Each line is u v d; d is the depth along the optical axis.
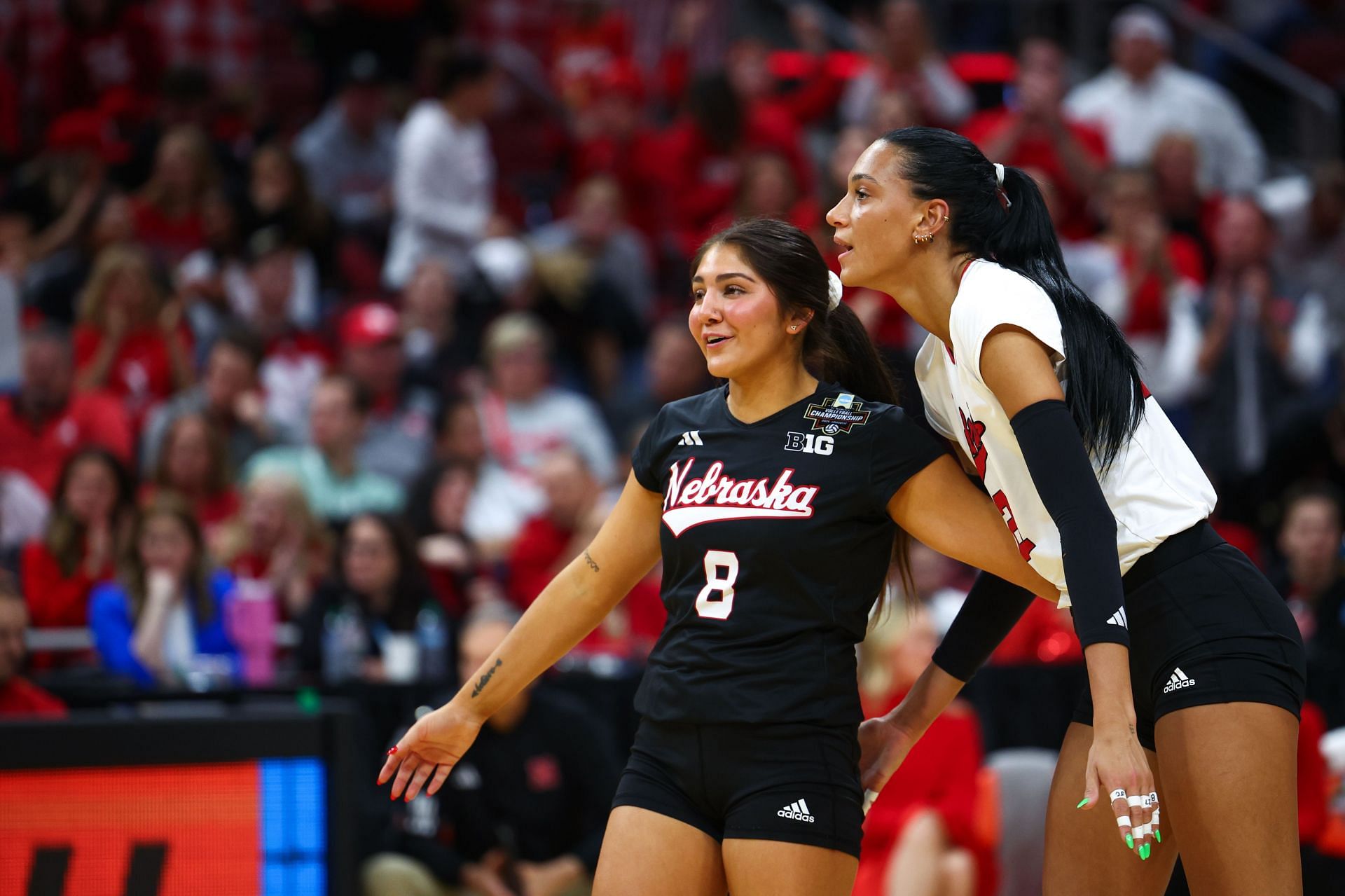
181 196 22.77
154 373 19.48
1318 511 15.58
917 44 26.09
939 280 7.02
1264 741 6.43
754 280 7.04
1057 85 24.11
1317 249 23.34
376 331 19.98
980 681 13.98
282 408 20.30
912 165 6.97
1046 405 6.44
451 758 7.61
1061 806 7.14
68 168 22.89
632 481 7.46
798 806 6.70
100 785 9.88
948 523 6.95
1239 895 6.37
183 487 16.98
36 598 14.89
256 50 28.89
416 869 12.30
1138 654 6.75
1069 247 22.44
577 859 12.45
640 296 23.50
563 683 13.17
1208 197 23.94
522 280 22.27
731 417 7.23
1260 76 29.81
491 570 16.78
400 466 18.95
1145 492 6.75
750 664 6.80
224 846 10.04
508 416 20.06
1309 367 20.92
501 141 28.72
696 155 24.91
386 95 25.70
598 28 29.55
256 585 15.08
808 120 27.75
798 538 6.84
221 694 12.50
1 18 27.47
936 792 12.88
